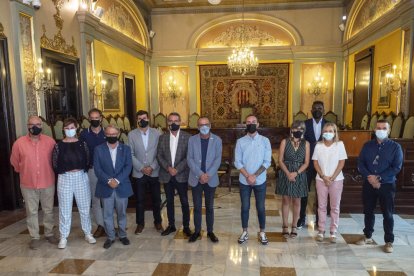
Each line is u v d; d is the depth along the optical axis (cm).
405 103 737
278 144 943
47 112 650
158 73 1291
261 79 1272
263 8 1227
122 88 1017
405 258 360
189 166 396
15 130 546
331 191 400
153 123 1281
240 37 1270
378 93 902
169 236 432
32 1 581
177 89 1295
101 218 432
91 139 421
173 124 411
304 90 1250
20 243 416
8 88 532
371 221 391
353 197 511
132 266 351
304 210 450
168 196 432
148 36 1233
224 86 1288
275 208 553
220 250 387
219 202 593
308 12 1208
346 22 1152
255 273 332
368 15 991
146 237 430
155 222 452
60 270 344
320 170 403
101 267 350
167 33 1277
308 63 1233
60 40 684
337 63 1214
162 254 379
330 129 391
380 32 888
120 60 1001
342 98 1223
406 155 503
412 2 697
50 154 398
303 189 406
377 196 384
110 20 938
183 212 428
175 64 1284
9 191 543
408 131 645
